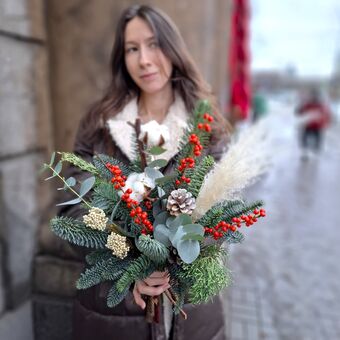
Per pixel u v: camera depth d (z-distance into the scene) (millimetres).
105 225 745
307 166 7297
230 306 2414
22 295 1780
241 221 807
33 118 1863
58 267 1769
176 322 1064
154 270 825
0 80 1592
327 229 3852
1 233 1665
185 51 1216
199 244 790
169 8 2072
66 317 1758
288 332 2203
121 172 841
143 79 1185
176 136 1056
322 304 2500
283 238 3578
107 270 807
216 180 802
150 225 778
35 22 1855
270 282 2750
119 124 1145
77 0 1980
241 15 4336
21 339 1695
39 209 1916
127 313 1091
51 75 2051
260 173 936
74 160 814
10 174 1690
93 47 2023
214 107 1202
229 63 4117
